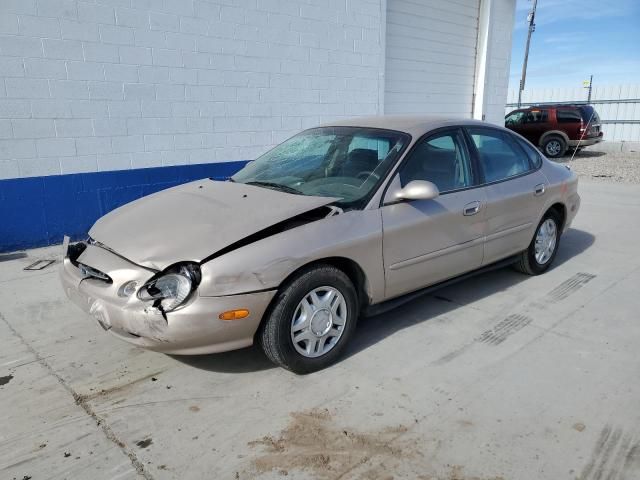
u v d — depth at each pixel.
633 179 11.45
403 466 2.40
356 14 8.31
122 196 6.40
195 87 6.75
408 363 3.32
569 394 2.96
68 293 3.26
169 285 2.74
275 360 3.08
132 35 6.12
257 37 7.20
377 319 3.98
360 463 2.42
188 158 6.86
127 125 6.28
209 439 2.60
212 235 2.94
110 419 2.77
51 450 2.53
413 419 2.74
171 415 2.80
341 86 8.38
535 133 17.92
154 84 6.40
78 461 2.46
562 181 4.92
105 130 6.13
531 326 3.85
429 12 10.25
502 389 3.01
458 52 11.08
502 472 2.35
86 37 5.82
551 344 3.57
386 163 3.59
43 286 4.73
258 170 4.14
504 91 12.15
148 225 3.26
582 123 17.05
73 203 6.06
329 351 3.22
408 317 4.02
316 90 8.05
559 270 5.13
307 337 3.10
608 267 5.22
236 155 7.31
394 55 9.82
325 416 2.77
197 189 3.84
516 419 2.73
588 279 4.86
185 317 2.72
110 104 6.11
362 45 8.52
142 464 2.43
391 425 2.69
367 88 8.77
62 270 3.37
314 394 2.98
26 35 5.46
